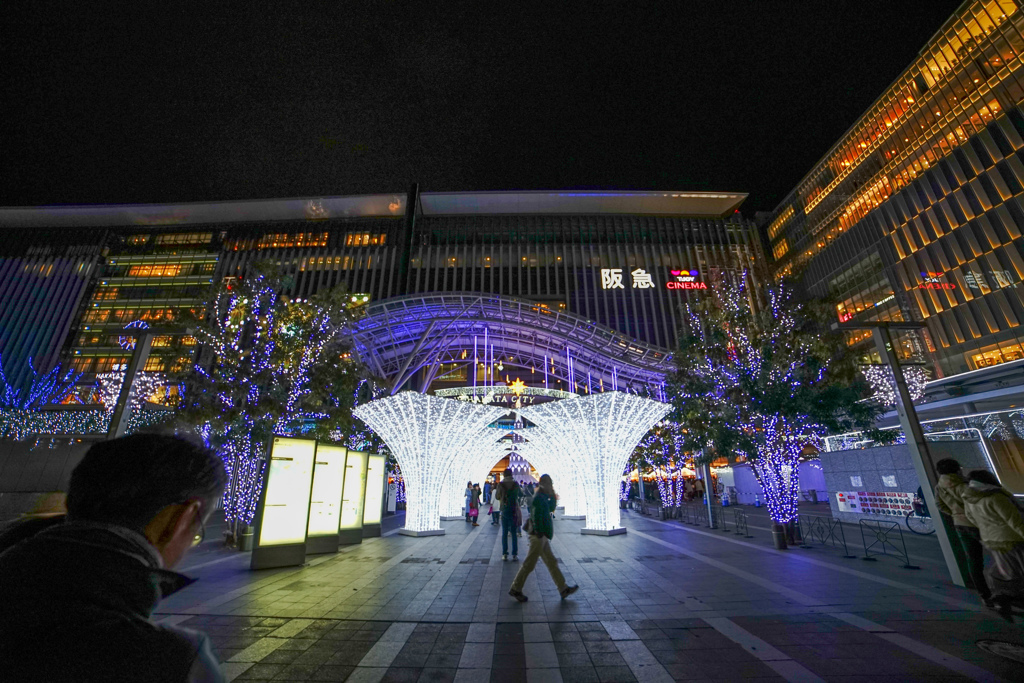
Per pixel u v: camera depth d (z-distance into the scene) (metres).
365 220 92.38
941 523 8.27
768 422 13.66
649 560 11.21
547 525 7.82
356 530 15.40
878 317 59.69
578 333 42.41
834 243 68.94
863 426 13.64
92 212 91.75
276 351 17.48
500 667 4.93
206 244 86.50
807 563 10.41
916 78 56.78
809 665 4.86
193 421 15.53
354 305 19.34
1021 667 4.65
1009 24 48.38
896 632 5.76
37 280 82.00
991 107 49.16
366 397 23.67
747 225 91.38
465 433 18.48
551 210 97.31
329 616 6.77
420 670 4.86
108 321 76.75
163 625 1.04
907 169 57.66
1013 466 13.66
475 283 81.56
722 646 5.45
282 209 95.44
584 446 17.33
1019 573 5.02
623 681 4.58
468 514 23.47
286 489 11.38
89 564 0.98
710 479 18.66
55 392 64.12
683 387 16.61
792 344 14.27
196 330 17.31
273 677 4.69
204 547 15.58
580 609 7.09
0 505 13.30
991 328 47.28
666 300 81.12
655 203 97.12
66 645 0.85
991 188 48.62
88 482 1.16
